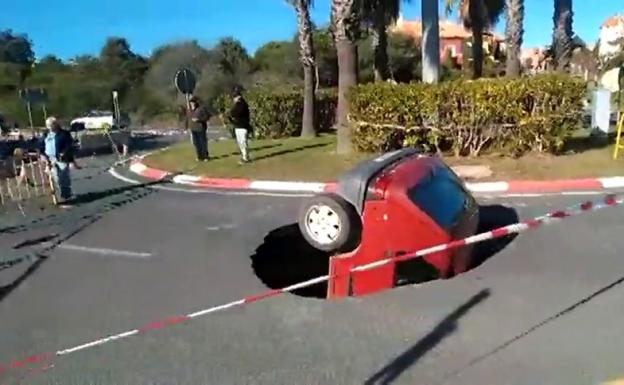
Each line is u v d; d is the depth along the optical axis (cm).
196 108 1553
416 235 601
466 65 5016
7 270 752
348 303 566
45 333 548
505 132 1227
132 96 4703
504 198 980
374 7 2395
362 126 1303
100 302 618
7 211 1122
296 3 2070
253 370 452
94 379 455
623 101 1709
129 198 1199
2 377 467
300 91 2273
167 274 698
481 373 423
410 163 668
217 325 538
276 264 859
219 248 797
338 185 659
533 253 671
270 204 1048
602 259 638
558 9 1745
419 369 435
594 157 1209
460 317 516
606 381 403
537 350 450
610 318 496
